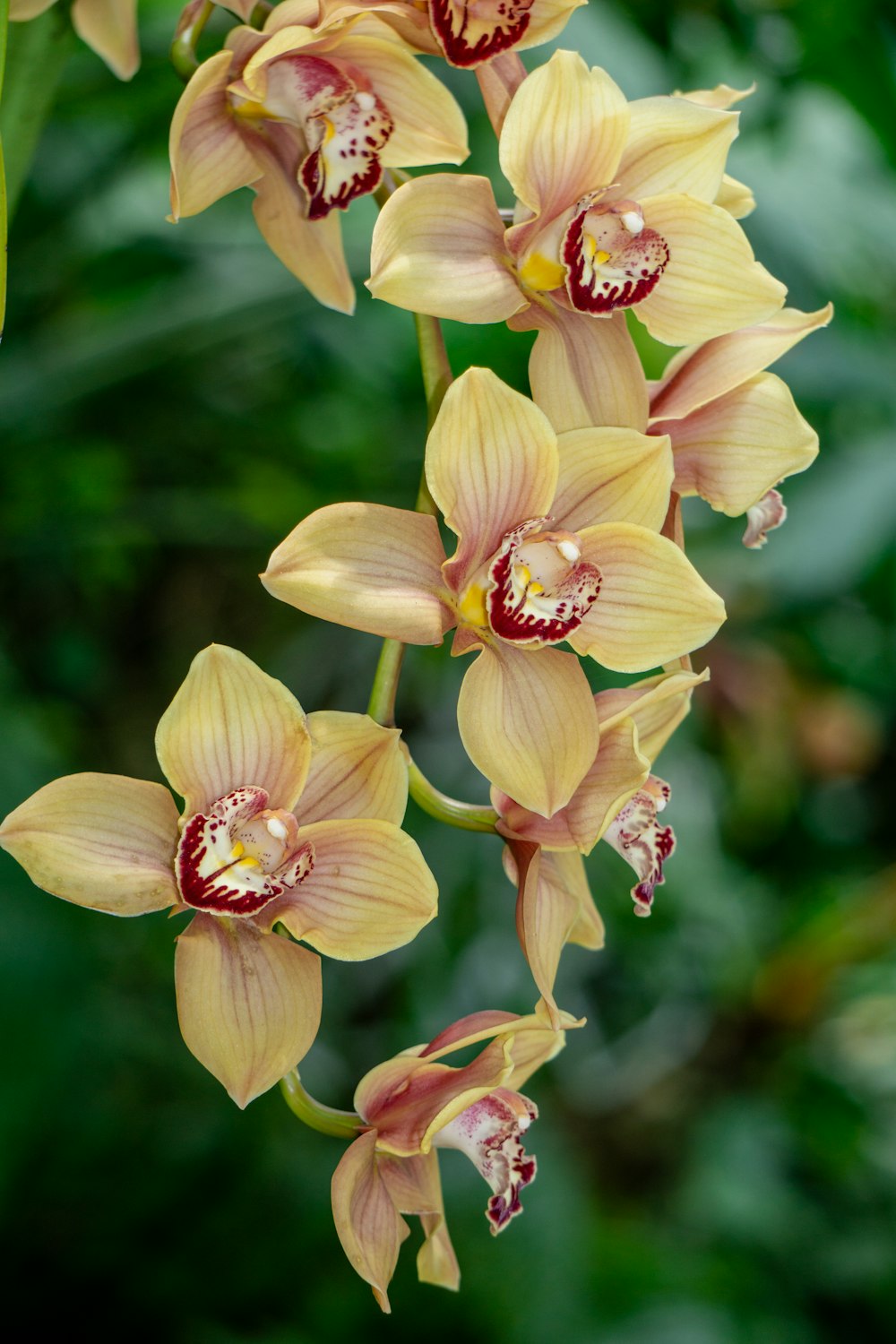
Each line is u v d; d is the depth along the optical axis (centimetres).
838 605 147
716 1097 185
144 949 137
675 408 87
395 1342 144
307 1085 146
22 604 174
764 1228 177
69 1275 138
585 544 85
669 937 170
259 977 83
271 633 184
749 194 89
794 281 125
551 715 85
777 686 182
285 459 151
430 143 88
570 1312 150
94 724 182
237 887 83
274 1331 141
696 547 134
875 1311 173
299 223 90
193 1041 82
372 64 87
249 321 109
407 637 83
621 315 86
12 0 89
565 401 85
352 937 83
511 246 85
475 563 84
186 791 83
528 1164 86
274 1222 143
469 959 144
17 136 90
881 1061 183
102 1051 129
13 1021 117
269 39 85
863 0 111
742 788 196
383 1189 85
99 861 82
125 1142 136
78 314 134
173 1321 140
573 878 87
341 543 83
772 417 87
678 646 85
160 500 153
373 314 138
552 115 84
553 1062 166
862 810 227
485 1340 145
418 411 143
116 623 185
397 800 84
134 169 129
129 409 134
